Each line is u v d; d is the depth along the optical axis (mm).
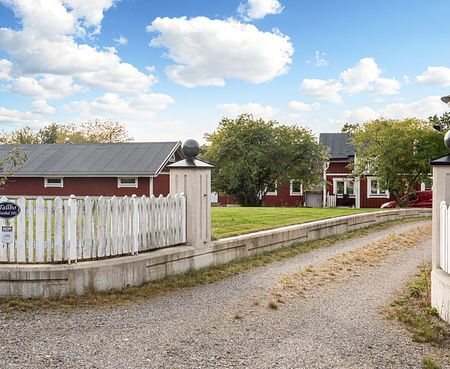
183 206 9180
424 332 5508
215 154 33969
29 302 6441
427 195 30156
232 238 10461
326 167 38625
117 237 7688
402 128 28531
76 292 6855
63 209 7027
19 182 30547
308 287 8133
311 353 4891
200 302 6945
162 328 5633
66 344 4996
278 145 33969
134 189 29250
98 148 32688
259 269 9641
